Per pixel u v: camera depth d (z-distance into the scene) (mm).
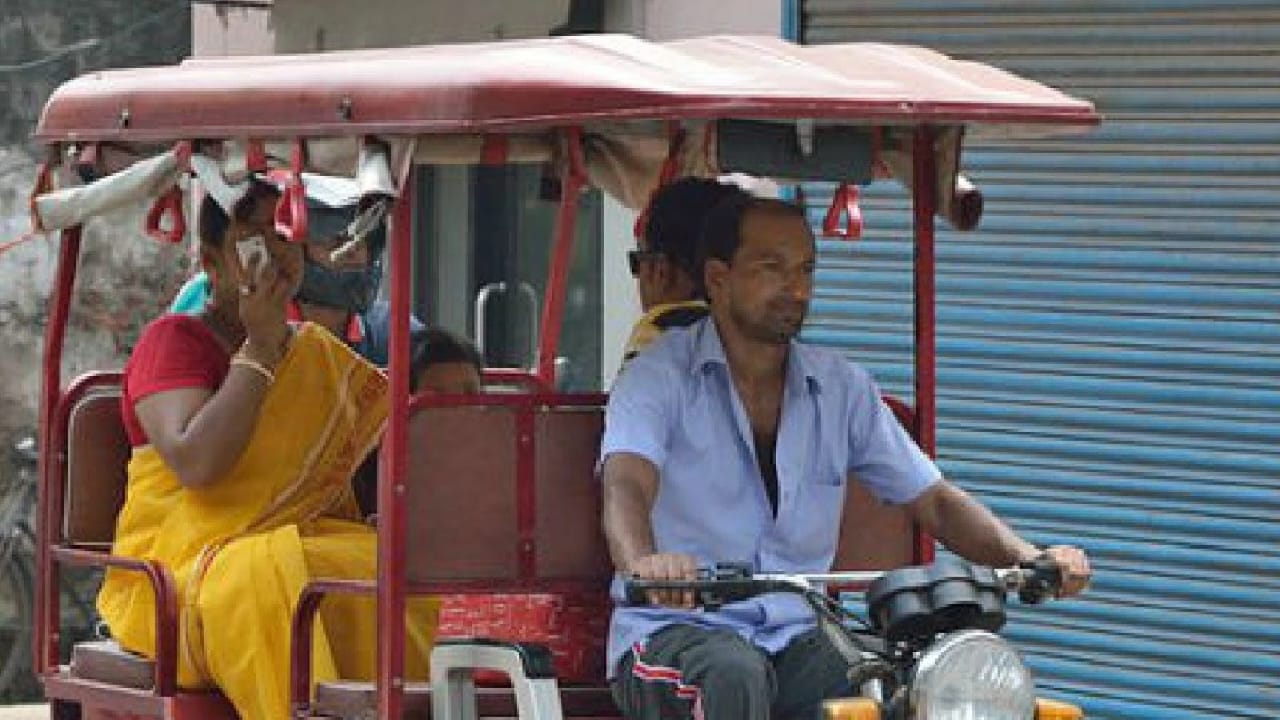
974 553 14438
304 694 14414
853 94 13000
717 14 23922
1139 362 21062
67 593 31938
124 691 15547
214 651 15047
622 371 14078
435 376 16906
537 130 14094
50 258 32844
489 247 27766
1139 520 21078
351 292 17469
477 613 15281
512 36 25953
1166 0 20703
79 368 32781
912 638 12117
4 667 31938
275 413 15586
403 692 13844
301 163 13789
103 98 15062
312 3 29156
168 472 15750
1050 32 21344
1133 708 21156
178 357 15617
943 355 22219
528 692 13133
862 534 15016
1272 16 20203
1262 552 20422
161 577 15172
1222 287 20609
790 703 13789
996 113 13266
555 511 14375
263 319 15250
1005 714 11727
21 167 33000
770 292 13820
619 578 13961
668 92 12625
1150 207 20938
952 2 21891
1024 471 21766
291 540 15133
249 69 14328
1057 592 12617
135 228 32812
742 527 14000
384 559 13586
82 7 33188
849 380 14445
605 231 25797
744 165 13688
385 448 13609
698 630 13219
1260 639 20453
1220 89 20516
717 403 13992
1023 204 21656
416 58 13531
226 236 15758
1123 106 21016
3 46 33062
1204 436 20719
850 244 22656
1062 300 21484
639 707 13438
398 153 13328
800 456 14156
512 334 27453
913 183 14992
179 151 14727
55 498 16453
